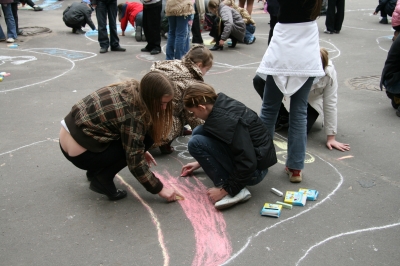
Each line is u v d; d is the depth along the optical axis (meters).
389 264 2.21
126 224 2.57
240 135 2.53
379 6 9.57
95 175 2.72
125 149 2.50
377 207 2.74
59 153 3.52
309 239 2.42
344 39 8.23
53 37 8.49
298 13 2.66
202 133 2.88
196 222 2.59
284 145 3.74
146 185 2.62
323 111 3.58
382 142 3.73
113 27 7.25
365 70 6.12
